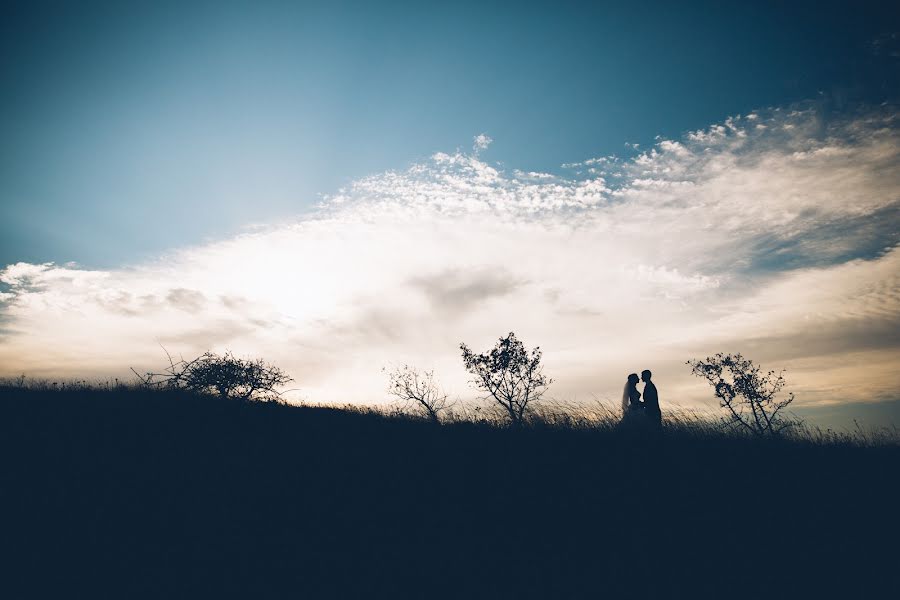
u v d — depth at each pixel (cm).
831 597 466
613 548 546
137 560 466
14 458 656
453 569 493
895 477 765
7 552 458
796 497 685
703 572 505
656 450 905
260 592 436
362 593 446
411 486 684
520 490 690
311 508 595
